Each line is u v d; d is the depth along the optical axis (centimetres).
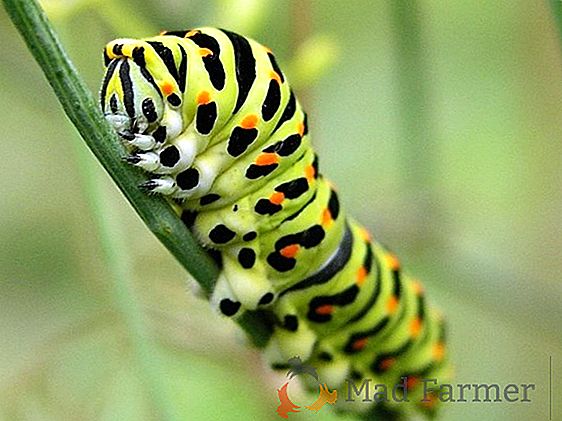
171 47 9
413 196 13
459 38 17
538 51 17
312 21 13
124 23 12
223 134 9
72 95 8
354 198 15
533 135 17
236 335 11
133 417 13
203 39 9
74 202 13
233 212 10
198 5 12
